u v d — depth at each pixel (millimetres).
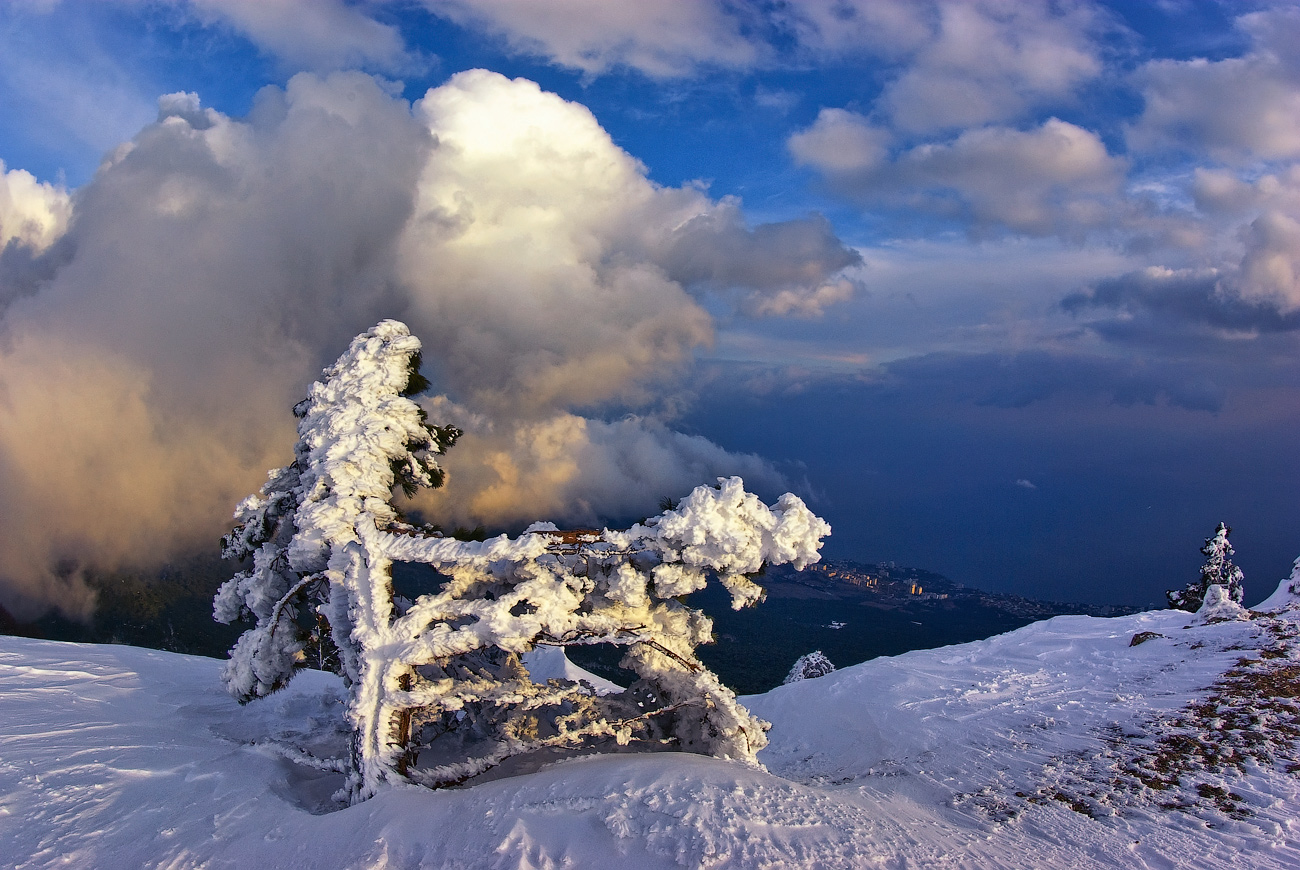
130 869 7469
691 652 11656
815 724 17500
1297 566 20828
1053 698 15828
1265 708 13172
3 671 13836
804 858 6949
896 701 17234
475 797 8742
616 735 10945
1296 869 8422
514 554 10242
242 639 12422
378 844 7629
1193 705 13867
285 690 15938
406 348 11938
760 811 7828
